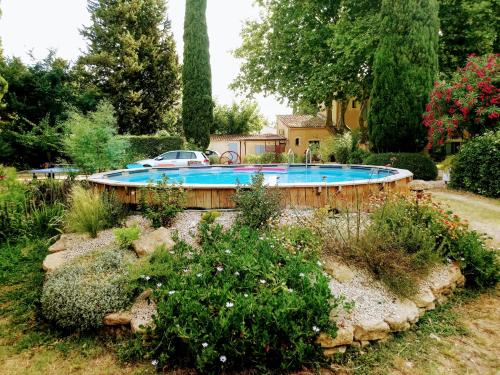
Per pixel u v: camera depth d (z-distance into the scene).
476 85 9.12
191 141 19.67
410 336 2.81
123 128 26.03
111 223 4.82
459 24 12.91
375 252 3.51
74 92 21.28
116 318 2.79
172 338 2.40
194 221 4.68
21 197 5.40
